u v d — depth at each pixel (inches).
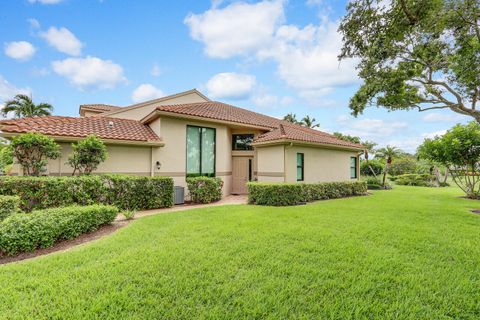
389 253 187.3
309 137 562.3
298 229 249.6
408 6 216.1
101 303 118.7
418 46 332.5
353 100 398.0
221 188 530.3
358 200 504.1
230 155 615.5
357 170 737.6
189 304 119.2
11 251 184.5
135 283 138.9
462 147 506.3
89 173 400.2
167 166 490.9
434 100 410.9
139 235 229.9
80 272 150.7
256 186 438.3
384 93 371.6
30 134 346.0
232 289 131.5
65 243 216.5
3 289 131.0
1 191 295.4
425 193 662.5
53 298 123.4
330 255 181.3
